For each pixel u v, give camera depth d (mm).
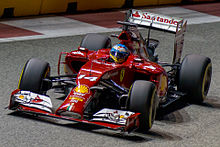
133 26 28156
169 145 24188
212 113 30547
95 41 34375
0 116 26359
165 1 74688
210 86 36812
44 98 26078
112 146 23281
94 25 56656
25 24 53500
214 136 26297
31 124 25469
